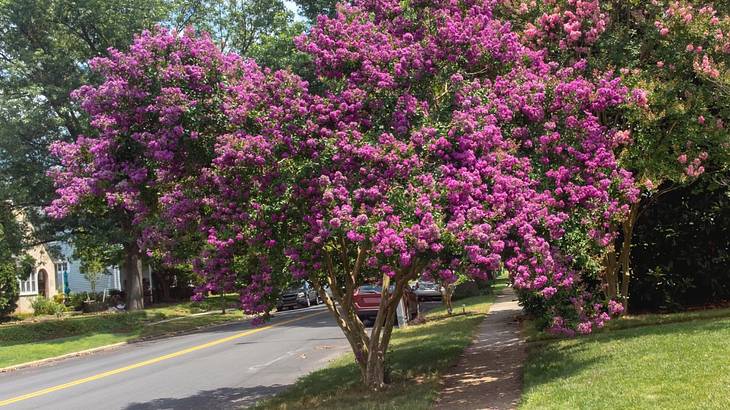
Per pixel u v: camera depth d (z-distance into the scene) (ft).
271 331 74.33
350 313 33.60
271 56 87.76
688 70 39.93
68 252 160.04
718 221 46.80
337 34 31.14
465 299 96.22
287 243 29.94
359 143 27.96
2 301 105.40
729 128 39.19
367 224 25.45
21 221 94.73
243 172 29.27
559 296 31.35
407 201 26.03
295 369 44.29
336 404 29.07
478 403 26.50
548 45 41.04
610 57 41.01
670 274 48.03
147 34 31.99
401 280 30.78
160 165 31.19
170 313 118.42
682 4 38.86
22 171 86.33
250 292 30.63
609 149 30.48
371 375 32.53
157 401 36.01
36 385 47.03
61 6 90.02
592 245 31.91
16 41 91.45
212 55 31.91
